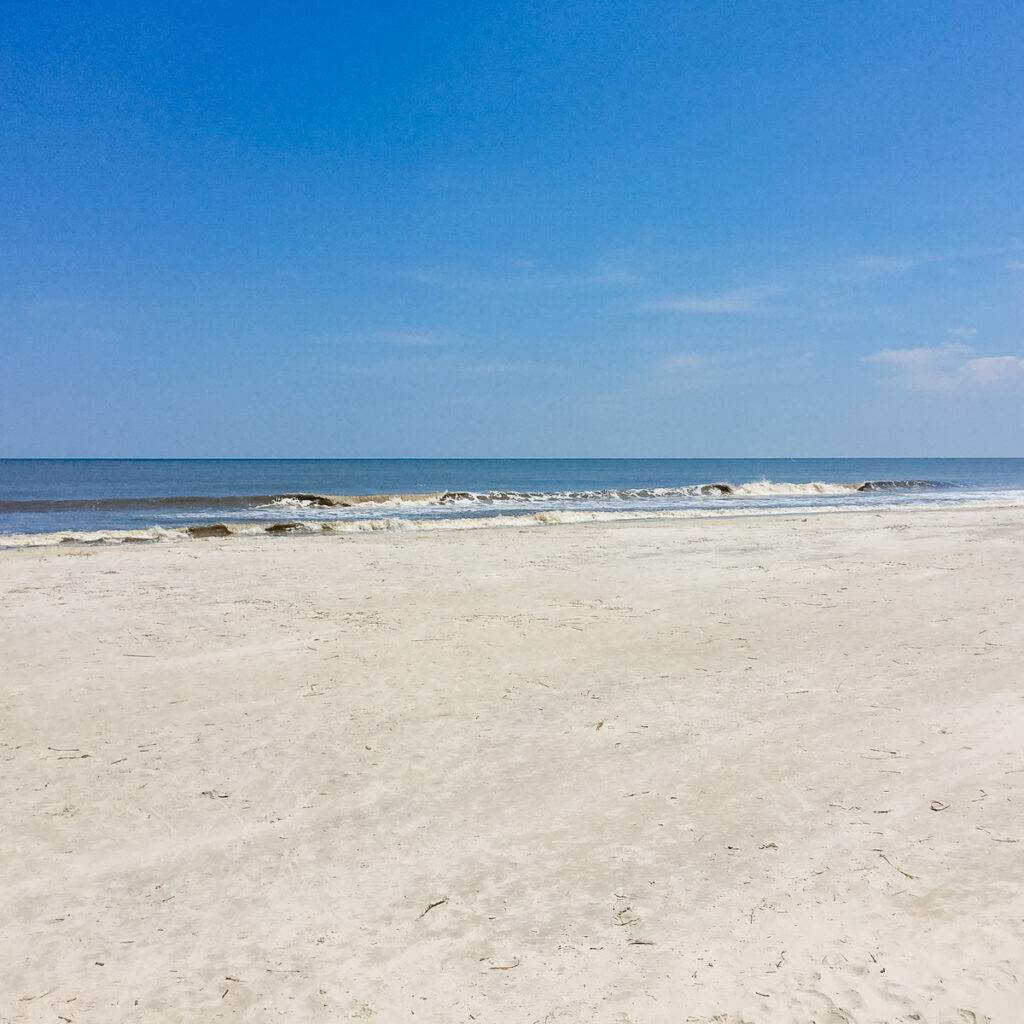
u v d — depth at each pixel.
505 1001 3.15
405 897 3.87
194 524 22.28
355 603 10.16
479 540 16.89
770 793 4.91
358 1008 3.12
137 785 5.07
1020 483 62.44
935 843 4.28
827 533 18.22
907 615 9.41
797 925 3.60
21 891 3.92
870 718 6.12
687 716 6.24
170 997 3.19
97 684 6.97
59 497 39.19
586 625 9.05
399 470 102.56
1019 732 5.75
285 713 6.33
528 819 4.63
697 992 3.18
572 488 54.44
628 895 3.86
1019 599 10.23
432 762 5.43
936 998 3.11
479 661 7.70
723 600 10.34
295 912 3.75
